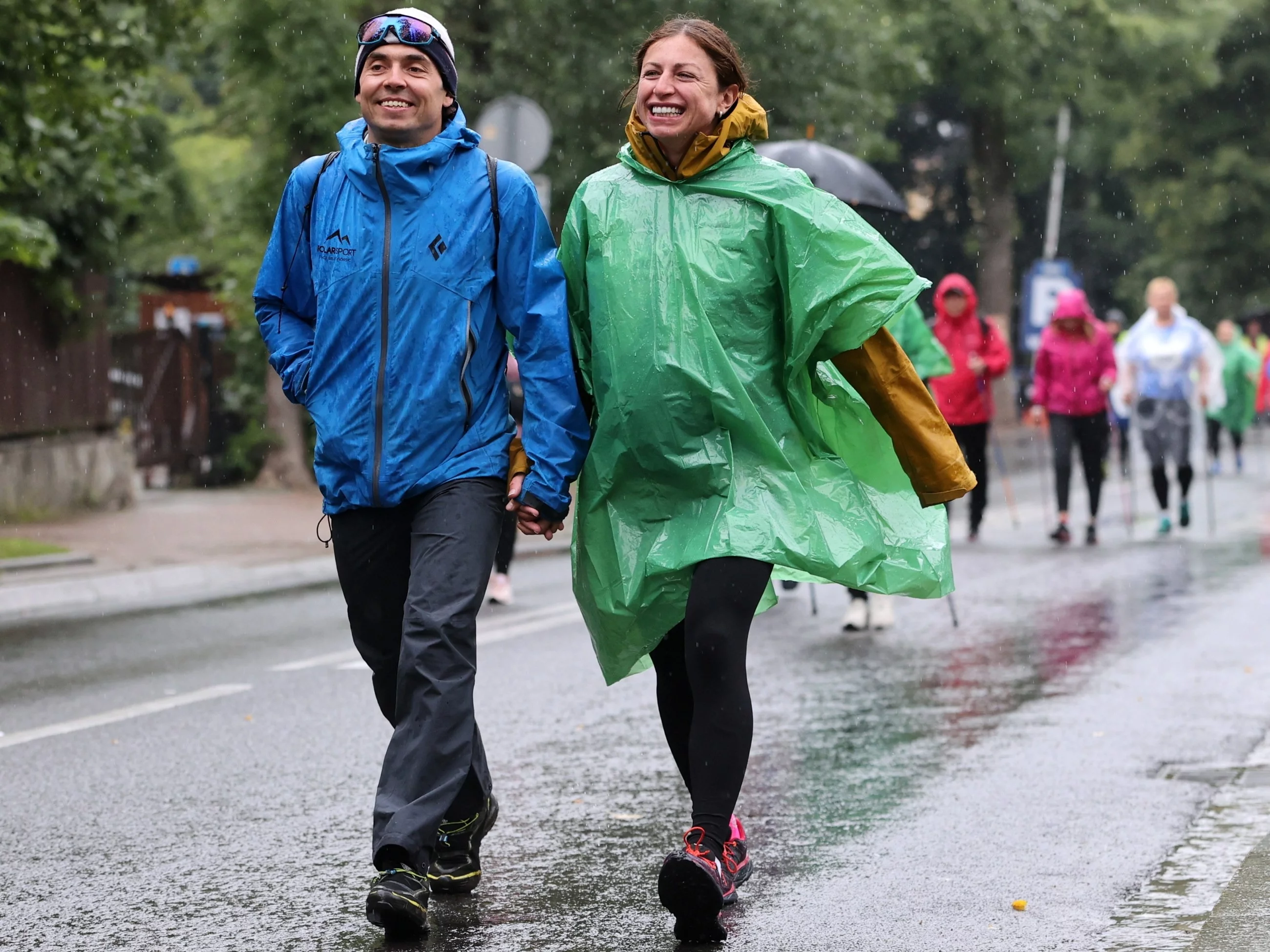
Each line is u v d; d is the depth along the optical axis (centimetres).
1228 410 3294
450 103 592
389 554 590
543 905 600
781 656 1173
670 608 581
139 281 3475
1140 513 2350
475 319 578
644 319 575
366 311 573
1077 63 5081
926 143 5875
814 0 3094
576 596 605
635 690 1059
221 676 1147
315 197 586
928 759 835
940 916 579
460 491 575
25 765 866
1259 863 623
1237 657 1127
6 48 1836
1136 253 6625
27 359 2319
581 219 591
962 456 611
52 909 610
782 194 579
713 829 555
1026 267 6494
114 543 2056
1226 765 816
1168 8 5209
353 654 1243
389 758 559
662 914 588
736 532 567
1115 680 1050
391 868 551
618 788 789
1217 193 6228
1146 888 609
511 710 992
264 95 2728
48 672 1182
